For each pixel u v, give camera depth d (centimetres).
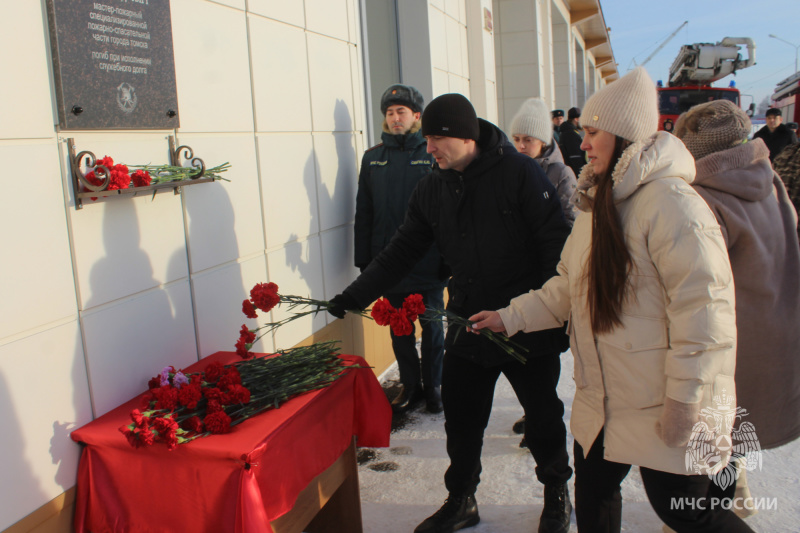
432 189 245
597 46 2156
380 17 528
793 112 1586
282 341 301
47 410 182
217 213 254
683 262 152
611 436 170
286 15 302
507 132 1013
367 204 359
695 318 150
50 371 183
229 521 173
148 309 220
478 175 229
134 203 213
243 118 270
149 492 183
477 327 207
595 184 179
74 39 187
